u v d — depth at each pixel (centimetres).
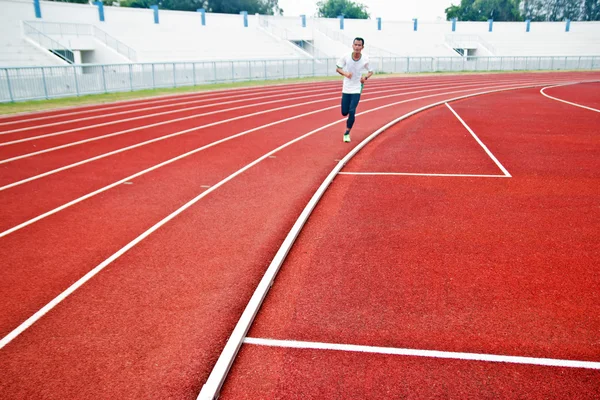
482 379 300
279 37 4309
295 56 4059
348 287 417
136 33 3350
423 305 385
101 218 603
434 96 2239
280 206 643
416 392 289
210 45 3634
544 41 5284
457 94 2334
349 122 1067
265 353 328
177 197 687
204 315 380
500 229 546
